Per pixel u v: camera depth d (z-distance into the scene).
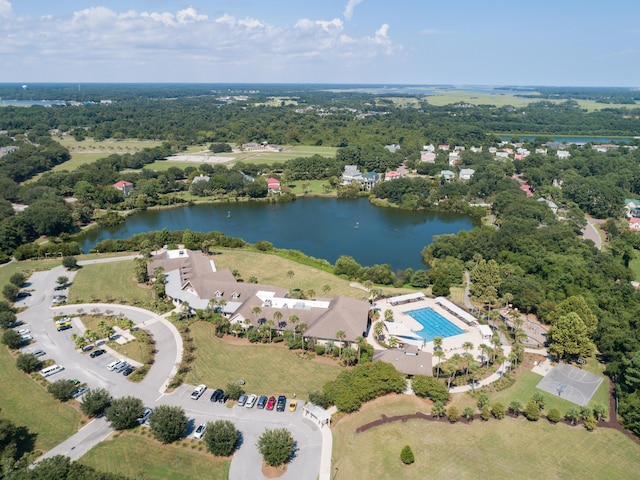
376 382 101.75
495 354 121.44
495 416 97.69
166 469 81.94
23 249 189.75
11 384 106.50
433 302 154.75
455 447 88.56
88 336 121.31
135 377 108.62
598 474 83.12
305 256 197.38
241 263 189.25
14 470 75.81
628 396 101.19
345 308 128.88
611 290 153.38
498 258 183.88
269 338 125.81
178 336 129.00
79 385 105.50
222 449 83.88
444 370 113.50
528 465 84.69
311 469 82.44
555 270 163.00
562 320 119.75
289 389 105.62
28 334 128.75
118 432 91.12
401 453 84.38
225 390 102.88
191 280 151.75
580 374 115.12
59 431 91.38
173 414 88.12
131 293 156.75
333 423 94.44
